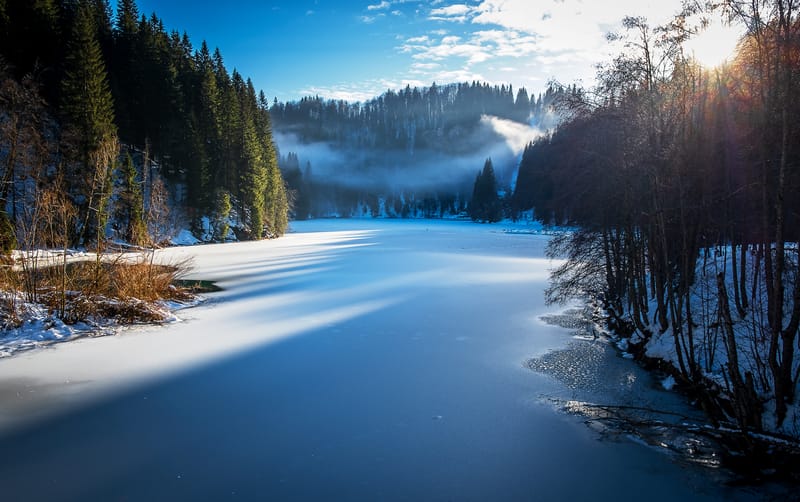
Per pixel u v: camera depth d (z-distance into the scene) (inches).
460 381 357.7
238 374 367.2
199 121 2078.0
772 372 261.4
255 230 2166.6
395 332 502.0
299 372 373.4
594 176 468.8
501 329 518.0
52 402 308.2
